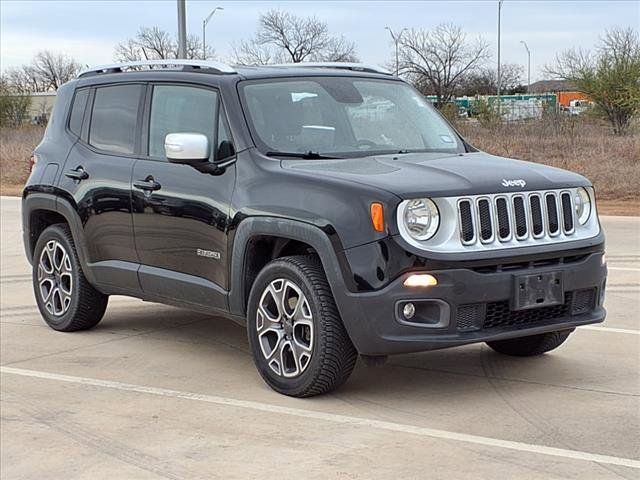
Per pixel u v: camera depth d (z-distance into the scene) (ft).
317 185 20.56
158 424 19.90
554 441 18.07
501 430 18.78
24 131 148.66
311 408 20.48
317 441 18.45
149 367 24.34
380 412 20.08
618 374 22.52
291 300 21.22
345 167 21.54
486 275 19.67
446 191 19.72
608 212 56.75
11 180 93.09
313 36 207.21
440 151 24.14
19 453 18.61
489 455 17.40
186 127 24.26
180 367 24.25
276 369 21.56
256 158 22.26
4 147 111.86
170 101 24.95
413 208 19.48
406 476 16.52
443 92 216.95
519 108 119.65
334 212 19.98
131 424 19.98
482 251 19.71
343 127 23.63
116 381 23.17
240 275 22.16
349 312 19.79
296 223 20.58
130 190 25.09
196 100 24.23
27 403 21.70
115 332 28.14
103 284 26.48
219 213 22.54
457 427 19.02
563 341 23.52
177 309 31.14
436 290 19.35
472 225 19.80
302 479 16.61
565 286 20.66
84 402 21.62
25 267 40.73
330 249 19.95
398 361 24.07
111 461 17.99
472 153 24.04
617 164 72.79
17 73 280.72
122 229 25.46
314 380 20.58
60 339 27.50
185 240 23.62
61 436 19.47
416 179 20.16
